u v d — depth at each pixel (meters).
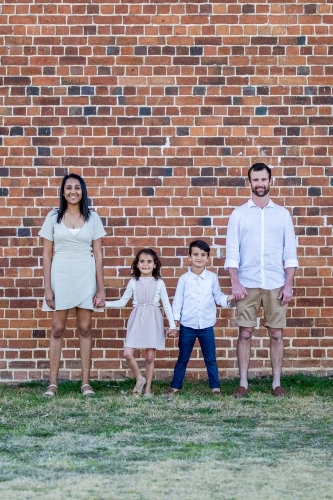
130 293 7.80
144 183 8.38
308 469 5.18
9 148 8.37
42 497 4.62
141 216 8.38
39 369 8.37
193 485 4.85
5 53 8.38
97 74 8.38
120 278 8.39
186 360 7.78
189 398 7.45
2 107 8.38
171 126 8.38
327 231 8.37
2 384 8.30
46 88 8.38
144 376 8.35
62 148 8.38
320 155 8.38
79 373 8.34
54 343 7.71
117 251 8.39
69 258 7.59
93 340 8.35
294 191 8.38
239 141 8.38
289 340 8.39
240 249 7.66
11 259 8.36
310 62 8.38
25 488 4.78
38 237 8.38
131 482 4.90
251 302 7.59
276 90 8.39
